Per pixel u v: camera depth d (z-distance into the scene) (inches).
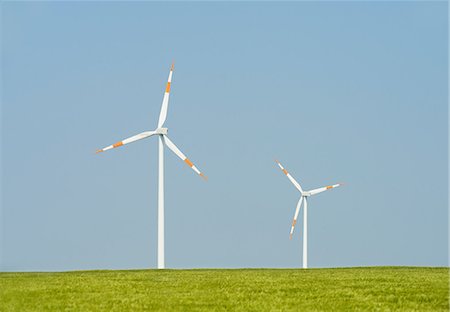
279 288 1889.8
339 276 2220.7
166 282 2017.7
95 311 1547.7
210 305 1617.9
